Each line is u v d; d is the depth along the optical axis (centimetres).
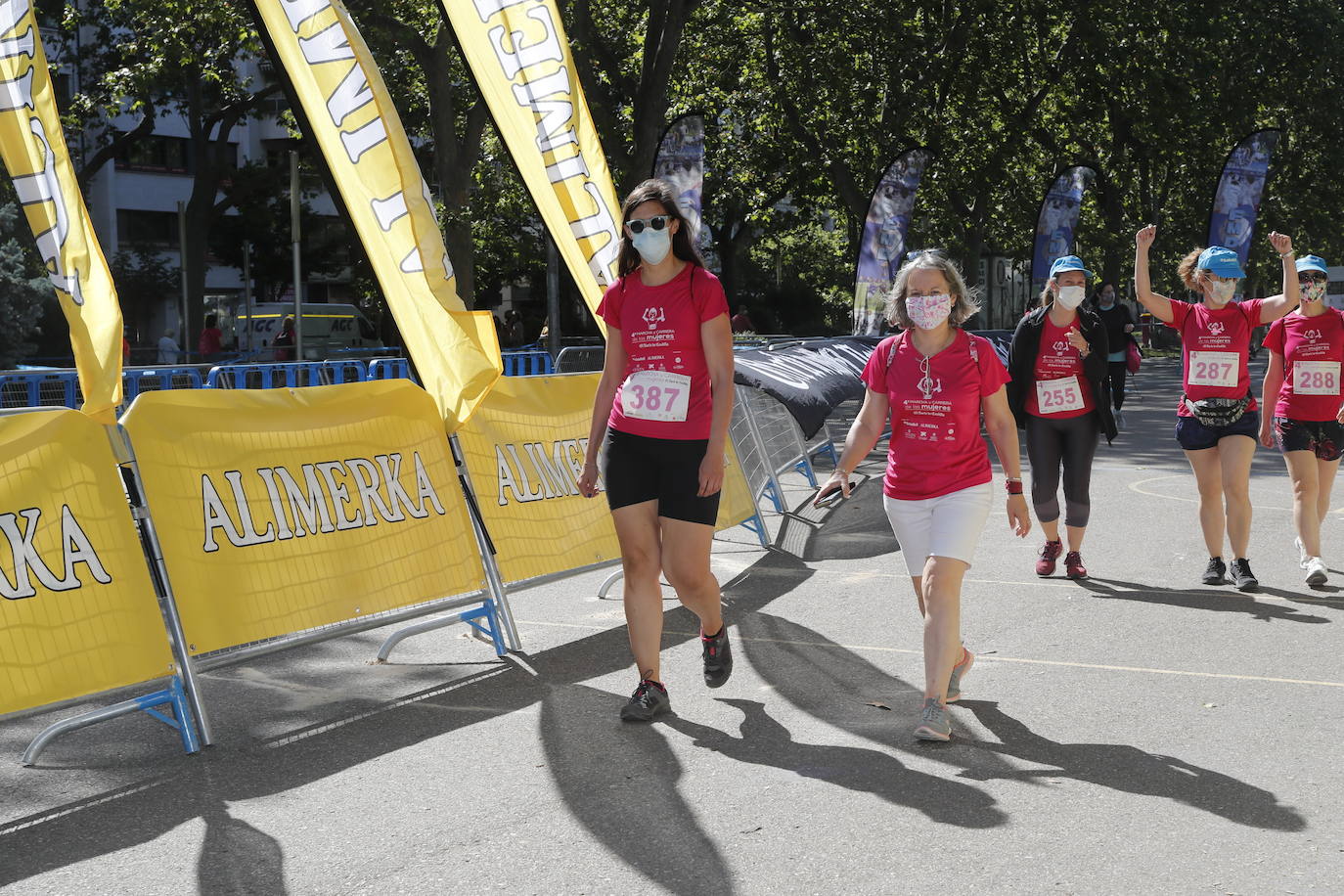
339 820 427
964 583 799
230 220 4312
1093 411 798
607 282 877
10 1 528
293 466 573
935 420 507
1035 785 443
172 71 2497
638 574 532
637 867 382
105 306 518
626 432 527
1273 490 1197
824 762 472
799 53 2794
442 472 646
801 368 1116
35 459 482
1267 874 369
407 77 2659
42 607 471
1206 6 3272
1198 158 3588
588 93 2356
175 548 518
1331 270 4897
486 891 368
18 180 527
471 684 596
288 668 630
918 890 361
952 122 3025
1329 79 3634
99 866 393
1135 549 909
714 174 3194
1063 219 2120
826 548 870
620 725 525
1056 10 3084
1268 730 500
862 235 1823
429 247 657
